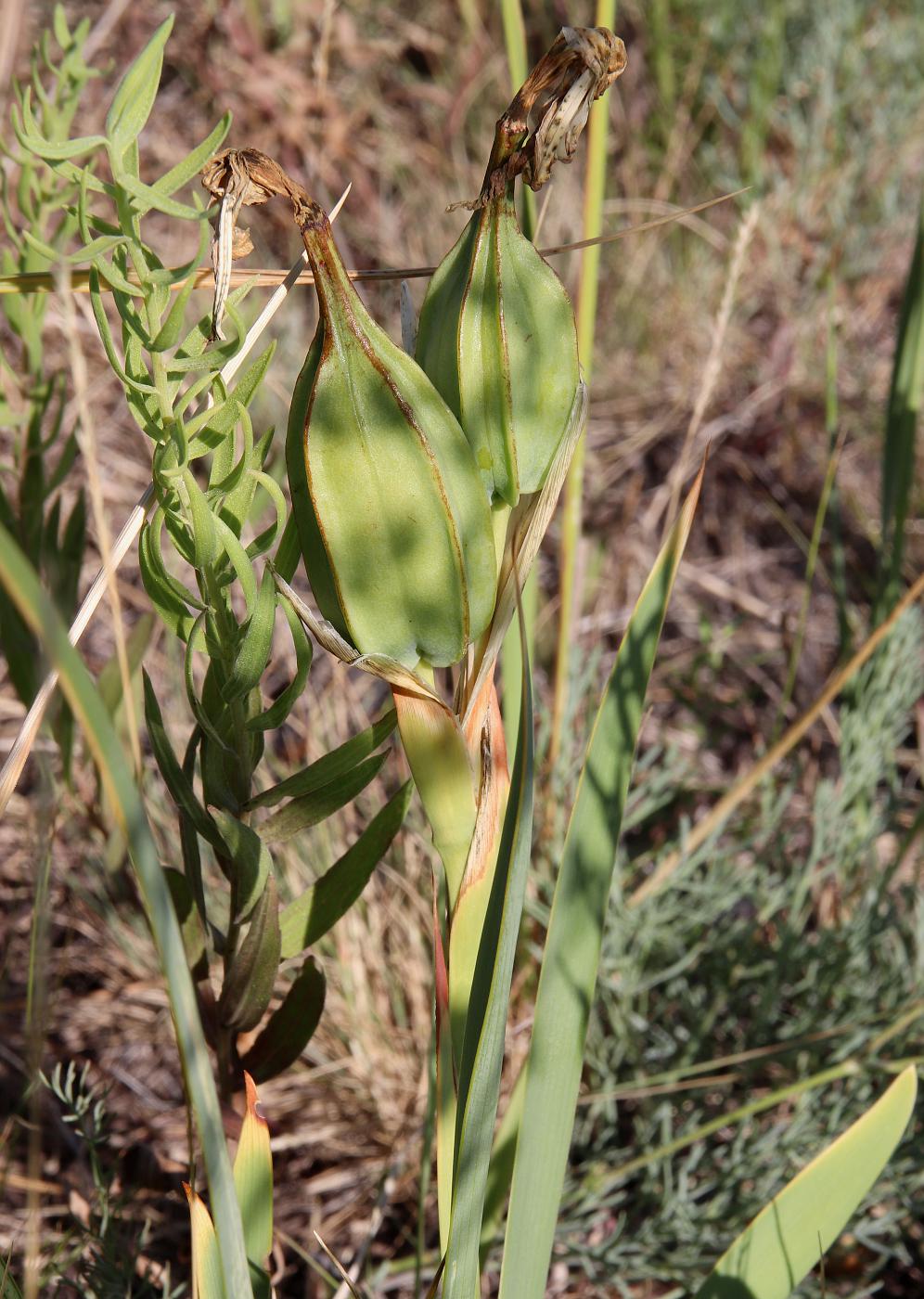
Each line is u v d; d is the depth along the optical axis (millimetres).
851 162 1247
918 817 657
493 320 411
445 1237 449
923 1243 613
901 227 1244
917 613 739
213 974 584
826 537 1051
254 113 1144
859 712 723
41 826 414
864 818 748
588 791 436
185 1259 565
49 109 534
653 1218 572
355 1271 554
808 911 710
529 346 414
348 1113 657
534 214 494
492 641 428
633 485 986
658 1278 591
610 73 408
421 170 1218
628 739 437
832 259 776
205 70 1158
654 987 701
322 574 415
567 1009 438
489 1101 421
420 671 423
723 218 1247
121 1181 572
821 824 685
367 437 402
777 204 1227
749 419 1098
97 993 699
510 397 415
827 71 1261
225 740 442
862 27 1337
